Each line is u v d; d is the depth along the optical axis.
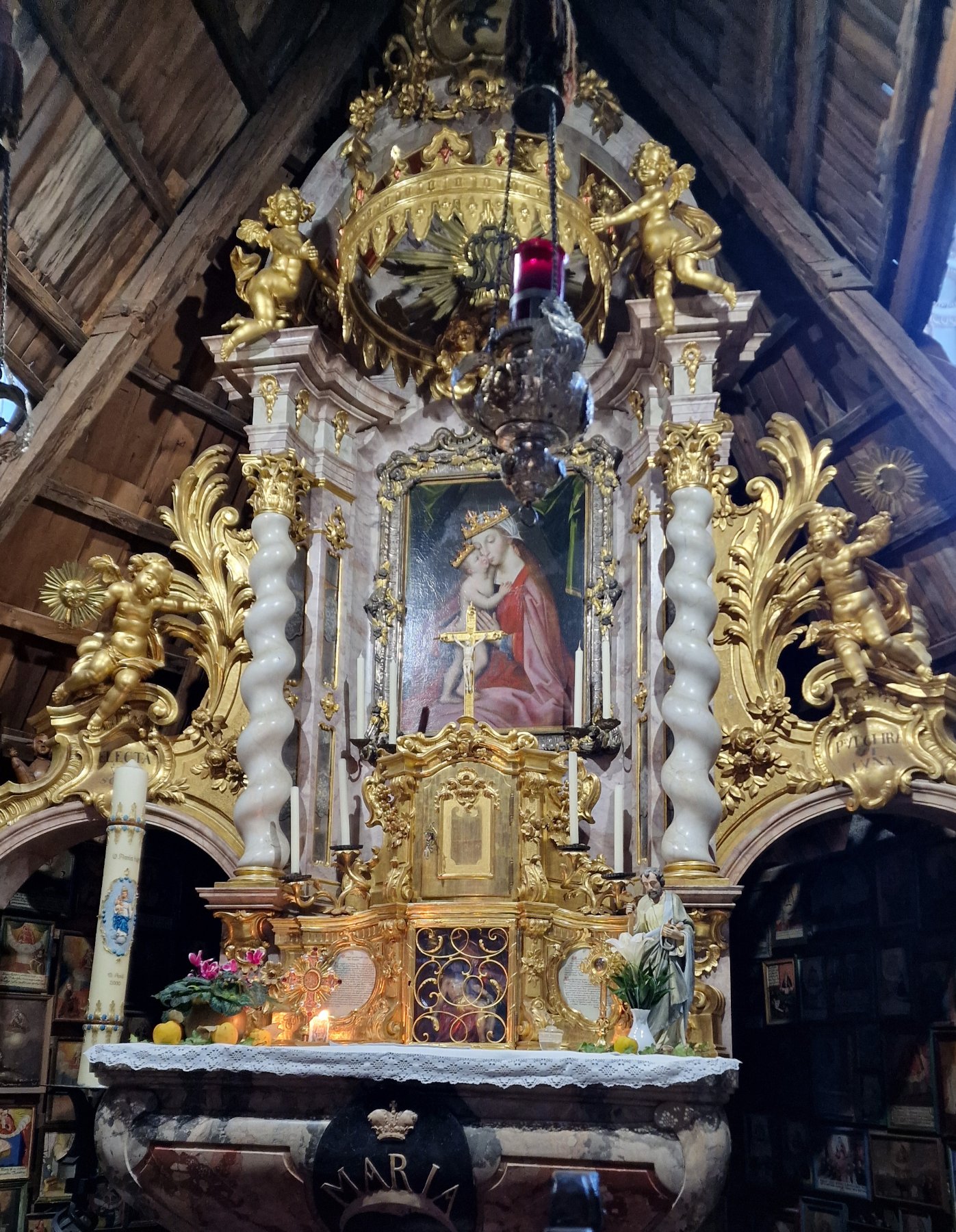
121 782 6.32
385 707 7.11
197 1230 4.80
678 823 5.95
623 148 7.14
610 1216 4.44
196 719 6.89
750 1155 8.16
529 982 5.84
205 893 6.14
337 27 7.34
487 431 4.42
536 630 7.11
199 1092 4.78
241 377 7.20
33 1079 7.46
